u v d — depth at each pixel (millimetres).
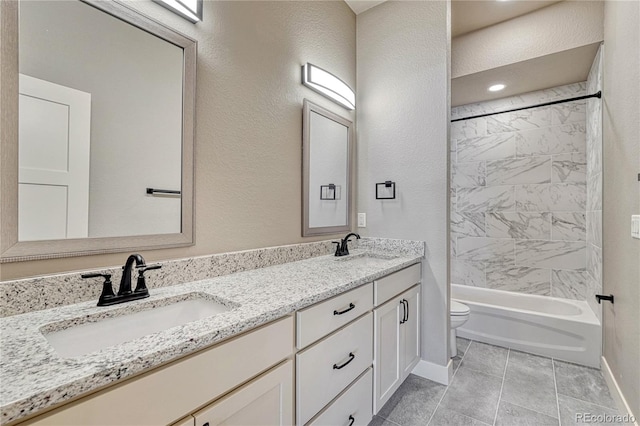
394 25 2205
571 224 2746
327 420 1168
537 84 2783
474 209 3254
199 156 1311
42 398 496
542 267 2885
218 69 1390
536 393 1845
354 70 2375
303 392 1053
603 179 2096
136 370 613
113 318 913
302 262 1766
